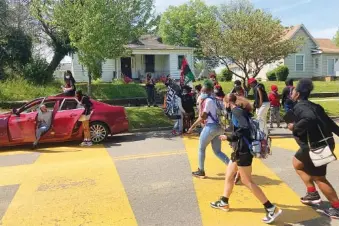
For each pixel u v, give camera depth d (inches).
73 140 462.3
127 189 250.7
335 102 827.4
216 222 194.9
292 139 443.2
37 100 421.7
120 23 602.9
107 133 441.7
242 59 715.4
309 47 1512.1
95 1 568.7
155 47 1350.9
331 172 284.8
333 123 196.9
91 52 580.1
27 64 914.7
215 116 265.7
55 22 594.9
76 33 584.4
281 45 706.8
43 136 412.5
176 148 394.0
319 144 191.6
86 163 327.9
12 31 895.7
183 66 601.3
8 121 398.6
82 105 423.2
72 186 259.1
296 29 1473.9
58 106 421.1
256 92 421.4
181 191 245.1
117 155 361.7
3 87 799.1
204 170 295.1
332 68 1536.7
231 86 1061.1
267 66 1530.5
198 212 209.0
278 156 344.2
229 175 209.2
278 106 551.2
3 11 877.8
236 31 699.4
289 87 509.4
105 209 215.6
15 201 231.9
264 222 192.9
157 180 270.4
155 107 703.7
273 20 730.2
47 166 319.9
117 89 894.4
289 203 220.5
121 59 1354.6
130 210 213.6
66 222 198.2
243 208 213.6
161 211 211.5
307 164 199.9
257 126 196.2
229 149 377.7
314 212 206.2
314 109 194.7
